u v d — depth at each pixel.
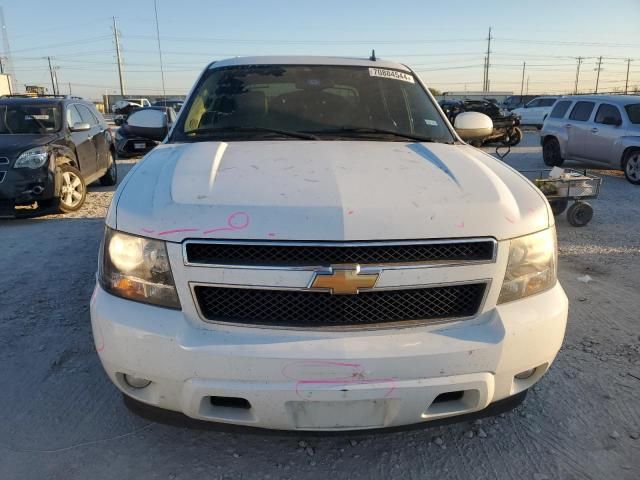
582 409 2.65
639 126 10.46
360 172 2.25
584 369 3.04
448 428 2.50
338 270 1.84
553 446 2.38
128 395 2.09
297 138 2.96
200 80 3.47
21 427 2.47
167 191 2.08
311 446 2.37
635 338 3.46
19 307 3.90
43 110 7.96
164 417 2.08
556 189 6.62
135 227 1.98
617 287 4.45
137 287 1.97
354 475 2.20
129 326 1.93
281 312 1.91
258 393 1.86
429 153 2.63
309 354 1.84
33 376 2.92
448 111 19.09
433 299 1.97
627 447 2.37
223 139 2.93
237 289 1.90
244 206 1.93
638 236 6.25
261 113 3.18
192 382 1.89
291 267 1.85
